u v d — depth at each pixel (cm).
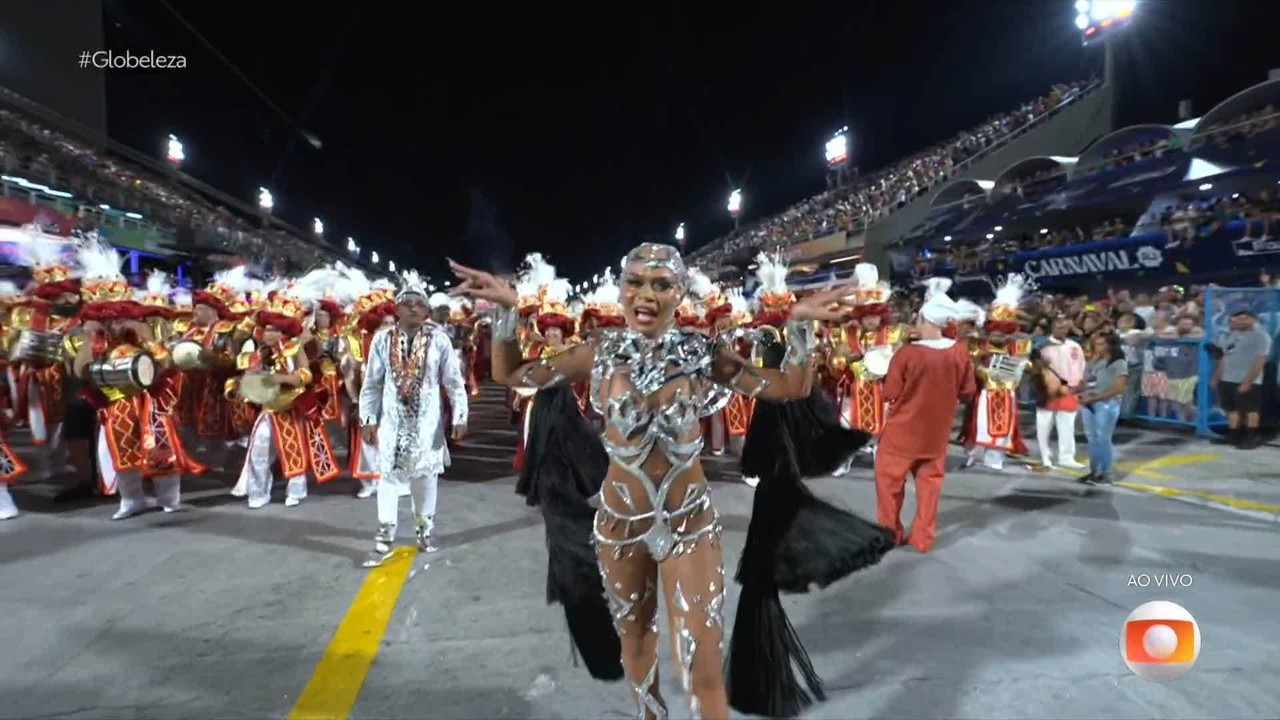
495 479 828
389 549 536
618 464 260
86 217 1661
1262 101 1655
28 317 789
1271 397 980
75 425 728
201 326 863
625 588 267
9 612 445
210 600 463
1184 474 802
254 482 694
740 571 310
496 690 351
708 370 260
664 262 254
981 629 410
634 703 338
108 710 335
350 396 732
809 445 315
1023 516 640
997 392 824
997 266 1966
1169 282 1527
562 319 776
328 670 370
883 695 340
